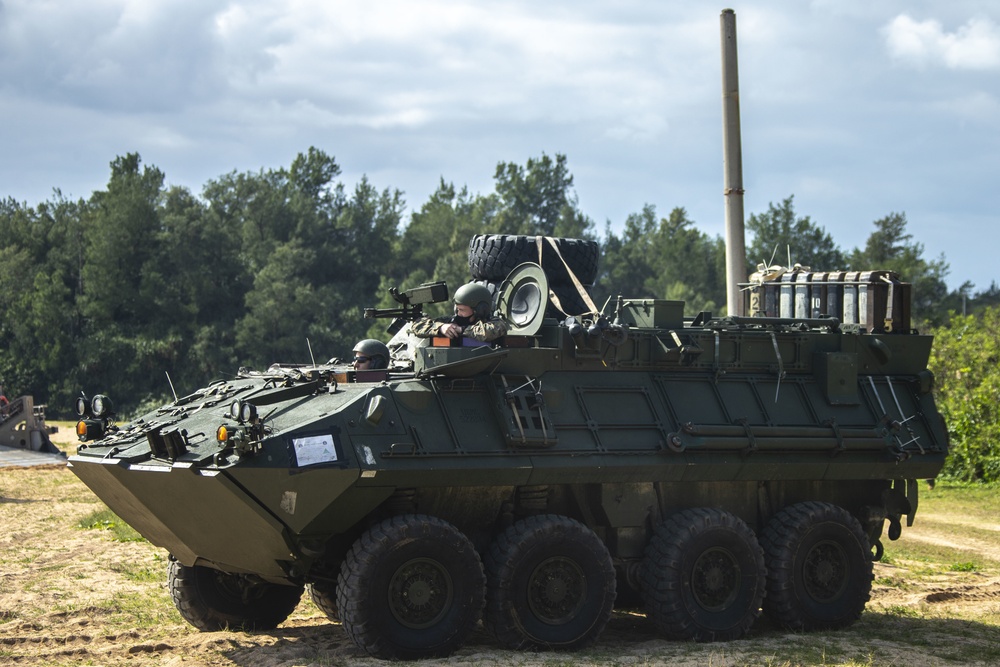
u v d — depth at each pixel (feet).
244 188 240.73
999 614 39.93
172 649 32.22
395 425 29.68
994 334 97.86
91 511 62.64
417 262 249.96
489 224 250.16
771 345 36.88
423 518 29.48
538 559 30.86
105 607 38.14
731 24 50.01
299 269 208.23
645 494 33.96
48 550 50.44
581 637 31.32
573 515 33.63
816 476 36.17
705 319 36.88
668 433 33.35
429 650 29.32
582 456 31.81
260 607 35.58
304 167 258.16
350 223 241.96
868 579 36.29
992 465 84.23
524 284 34.94
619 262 287.89
